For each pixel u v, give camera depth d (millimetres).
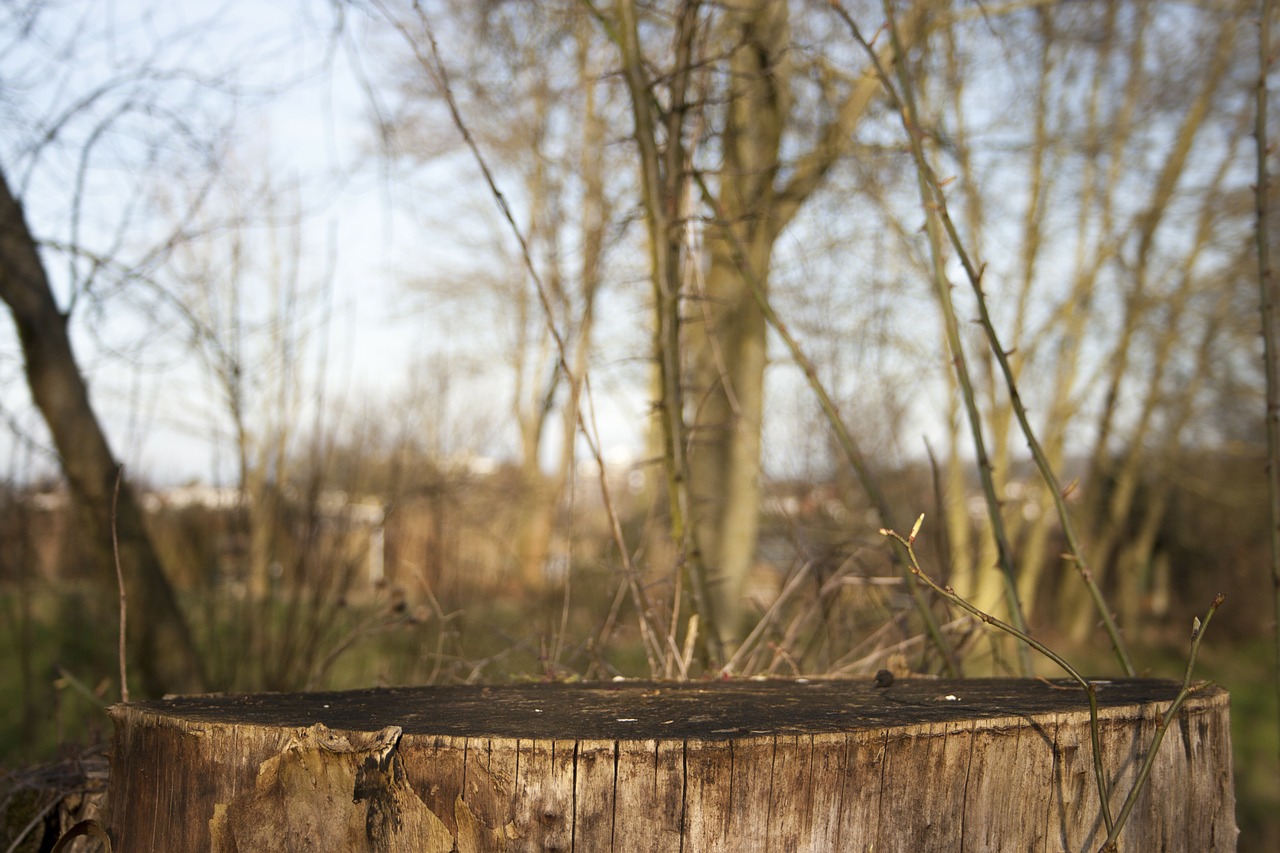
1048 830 1748
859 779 1604
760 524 4914
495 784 1533
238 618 4551
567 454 3533
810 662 3602
